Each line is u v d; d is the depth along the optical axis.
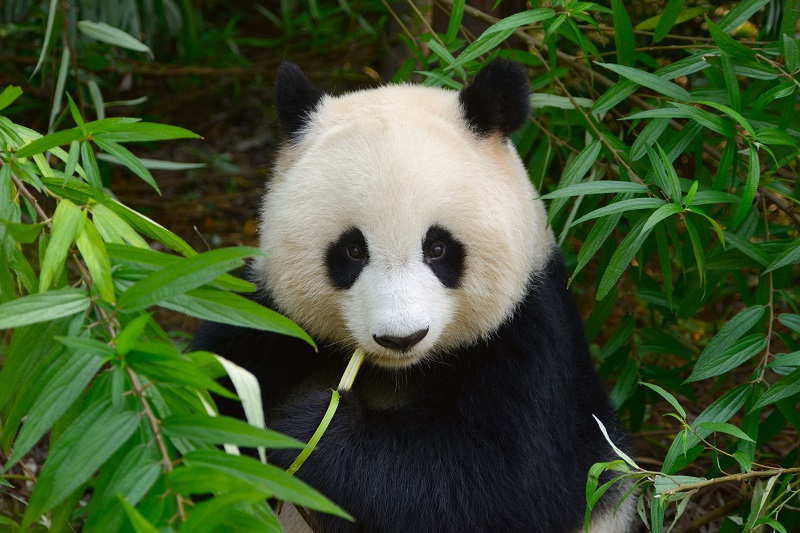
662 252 3.77
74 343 2.05
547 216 3.92
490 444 3.34
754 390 3.52
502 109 3.44
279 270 3.34
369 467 3.26
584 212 4.45
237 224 7.17
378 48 8.10
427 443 3.34
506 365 3.41
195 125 8.33
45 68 6.77
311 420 3.27
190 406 2.32
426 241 3.17
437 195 3.12
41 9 7.26
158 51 8.18
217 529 2.08
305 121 3.44
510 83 3.40
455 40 4.39
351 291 3.22
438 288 3.20
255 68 8.01
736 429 3.09
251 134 8.20
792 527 4.06
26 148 2.69
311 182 3.23
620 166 3.82
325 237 3.20
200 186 7.68
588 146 3.78
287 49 8.43
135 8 6.55
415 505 3.27
